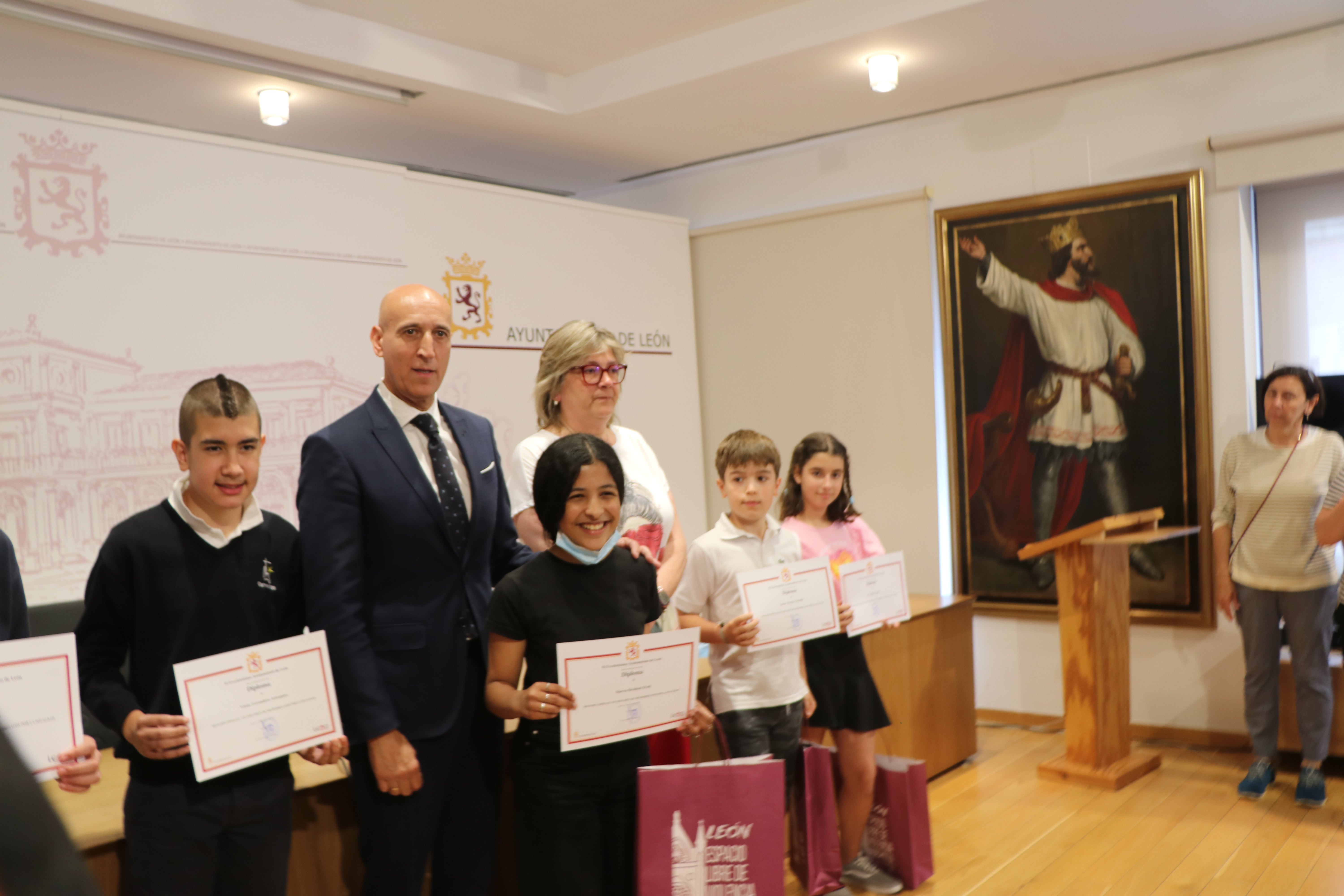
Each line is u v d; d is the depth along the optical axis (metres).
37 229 3.41
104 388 3.55
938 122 5.16
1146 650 4.66
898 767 3.13
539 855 2.04
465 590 2.10
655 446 5.71
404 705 1.99
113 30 3.54
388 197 4.45
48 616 3.28
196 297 3.80
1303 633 3.74
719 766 2.09
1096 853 3.37
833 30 4.05
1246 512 3.88
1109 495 4.73
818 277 5.59
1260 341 4.60
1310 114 4.21
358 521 1.99
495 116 4.78
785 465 5.77
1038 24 3.99
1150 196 4.56
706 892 2.08
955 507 5.18
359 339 4.32
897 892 3.07
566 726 1.98
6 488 3.33
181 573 1.84
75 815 2.05
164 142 3.72
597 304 5.39
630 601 2.14
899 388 5.36
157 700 1.80
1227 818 3.63
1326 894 3.00
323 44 3.90
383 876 1.98
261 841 1.87
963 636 4.41
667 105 4.75
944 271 5.15
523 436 5.03
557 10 4.02
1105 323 4.71
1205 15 3.98
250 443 1.87
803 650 3.10
